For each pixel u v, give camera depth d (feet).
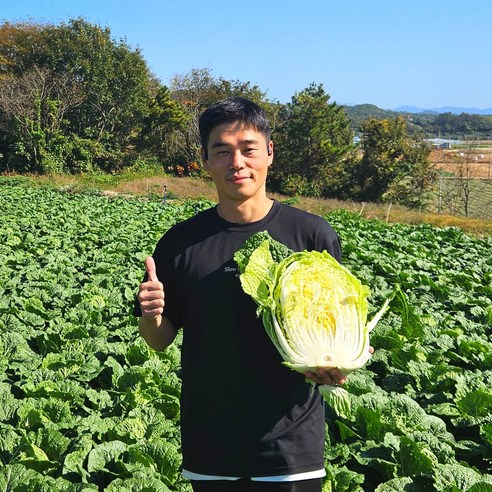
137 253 53.57
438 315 34.96
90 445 17.84
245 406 10.66
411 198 185.57
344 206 136.67
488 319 36.29
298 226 11.27
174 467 16.98
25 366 24.80
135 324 31.83
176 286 11.33
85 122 208.33
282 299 10.25
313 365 10.02
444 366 24.49
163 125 215.51
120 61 211.61
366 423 19.57
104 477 16.65
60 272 44.32
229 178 10.71
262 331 10.78
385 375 26.43
